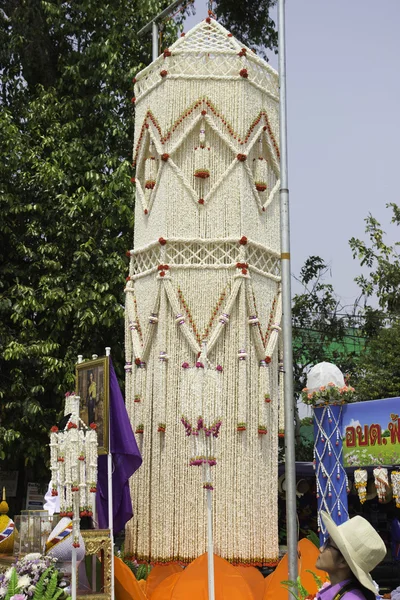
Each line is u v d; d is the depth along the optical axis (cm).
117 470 930
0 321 1556
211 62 1046
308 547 974
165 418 974
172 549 945
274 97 1081
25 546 878
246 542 944
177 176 1027
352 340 2417
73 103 1720
